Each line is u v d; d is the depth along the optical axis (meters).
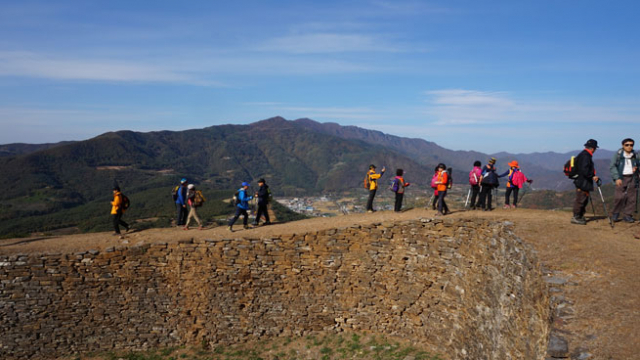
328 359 15.70
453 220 15.70
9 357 16.36
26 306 16.52
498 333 11.67
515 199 18.73
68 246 17.48
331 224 18.59
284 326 17.42
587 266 9.69
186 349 17.16
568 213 16.86
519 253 11.70
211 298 17.41
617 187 13.84
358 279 17.08
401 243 16.66
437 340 15.09
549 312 8.34
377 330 16.77
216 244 17.47
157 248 17.36
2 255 16.47
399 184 20.05
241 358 16.41
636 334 6.46
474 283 13.99
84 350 16.91
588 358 6.16
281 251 17.44
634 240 11.49
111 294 17.09
